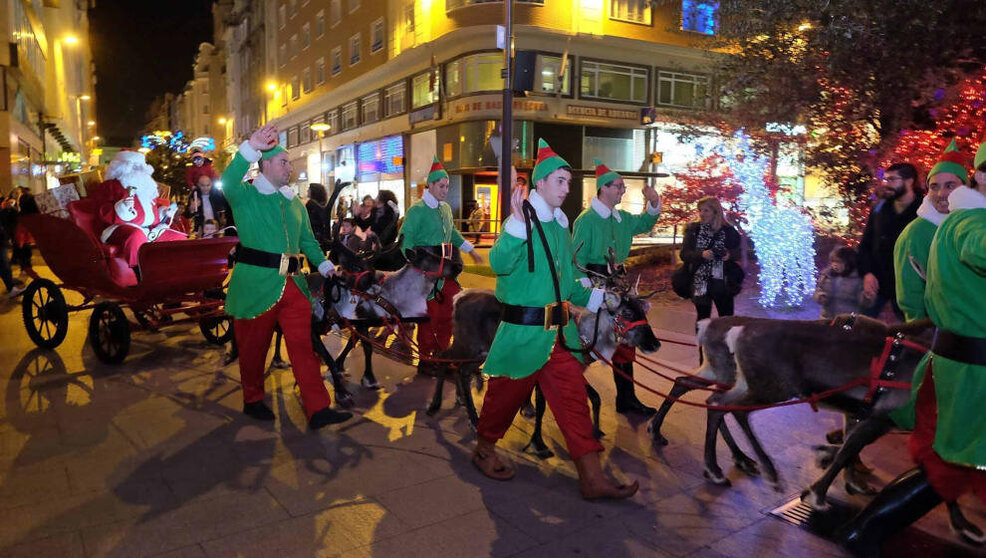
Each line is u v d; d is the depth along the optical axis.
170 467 4.71
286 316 5.42
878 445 5.37
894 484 3.62
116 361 7.33
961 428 3.20
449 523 3.99
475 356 5.41
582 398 4.30
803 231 12.77
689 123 15.19
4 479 4.48
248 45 58.44
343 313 6.46
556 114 28.61
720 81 13.02
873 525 3.63
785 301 11.32
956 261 3.19
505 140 11.30
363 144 38.06
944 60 10.09
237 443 5.20
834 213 12.95
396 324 6.71
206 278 7.43
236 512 4.07
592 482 4.23
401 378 7.24
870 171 11.15
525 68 11.02
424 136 32.38
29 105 31.94
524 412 6.05
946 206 4.16
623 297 4.96
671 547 3.78
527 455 5.11
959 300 3.19
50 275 14.79
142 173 7.95
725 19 12.17
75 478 4.51
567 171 4.19
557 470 4.83
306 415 5.73
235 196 5.21
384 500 4.27
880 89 10.55
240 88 62.78
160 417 5.75
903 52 10.06
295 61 46.31
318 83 42.88
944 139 10.04
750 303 11.30
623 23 29.67
